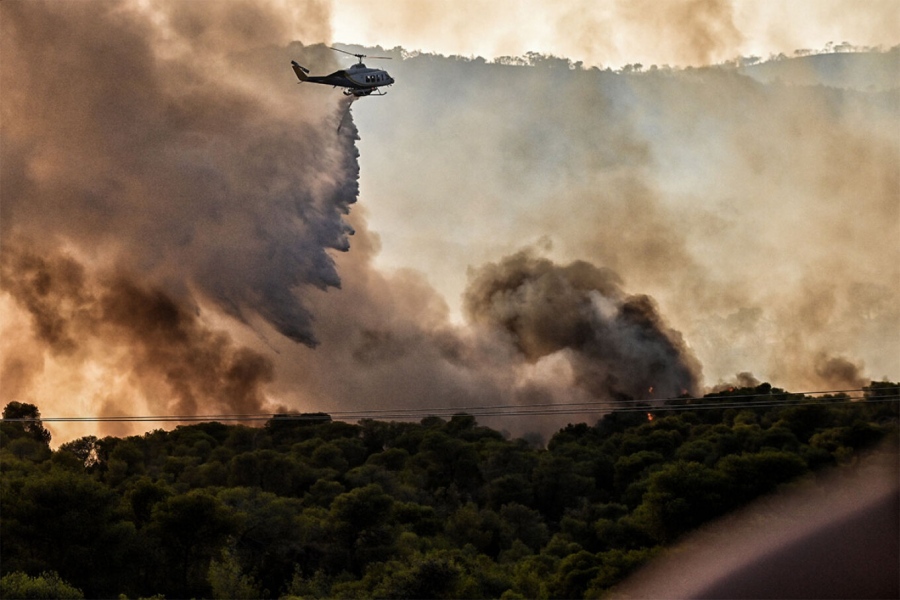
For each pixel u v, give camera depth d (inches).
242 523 2778.1
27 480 2746.1
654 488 3304.6
